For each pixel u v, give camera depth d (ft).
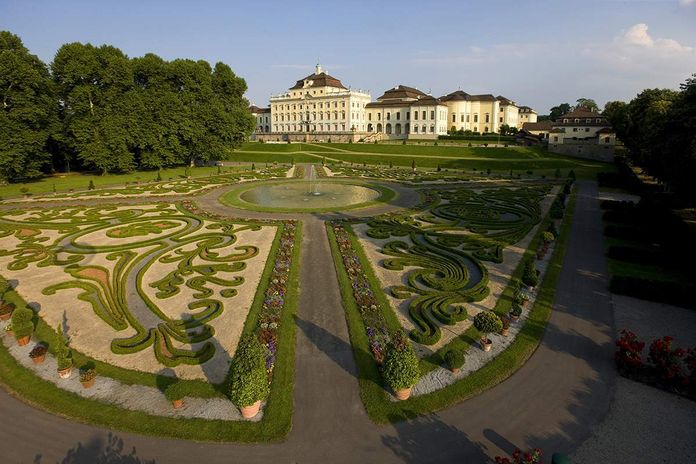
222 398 61.11
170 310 87.76
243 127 347.36
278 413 57.72
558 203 165.68
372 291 95.50
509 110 634.84
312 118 625.41
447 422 56.54
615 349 73.56
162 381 64.80
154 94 281.54
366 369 67.26
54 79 252.42
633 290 93.45
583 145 379.96
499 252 121.29
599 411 58.44
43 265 114.42
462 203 192.95
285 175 302.25
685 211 176.04
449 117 605.73
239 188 243.81
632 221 157.48
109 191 228.43
